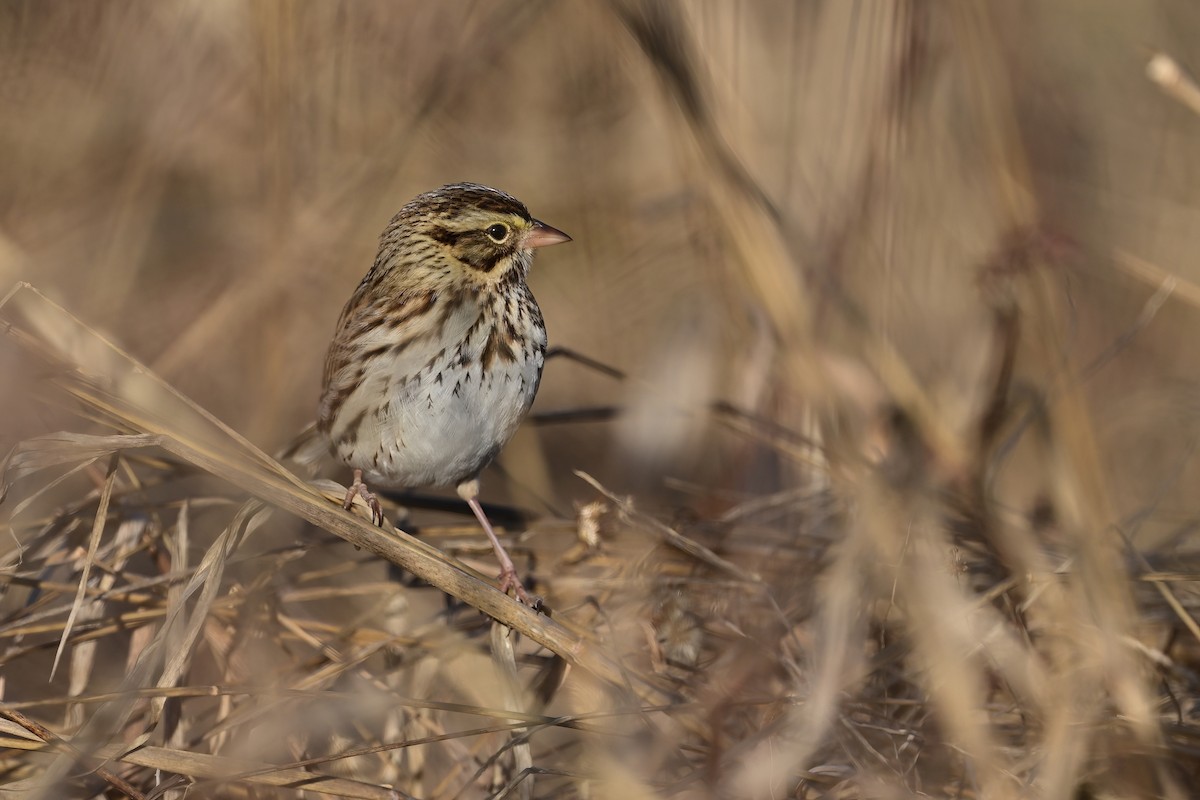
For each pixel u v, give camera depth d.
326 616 11.39
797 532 10.80
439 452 10.30
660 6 10.87
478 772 8.70
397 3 15.05
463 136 15.38
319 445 11.23
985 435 10.62
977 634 8.79
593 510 9.92
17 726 8.09
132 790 8.03
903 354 12.14
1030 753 8.46
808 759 8.48
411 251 10.38
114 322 13.82
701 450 12.73
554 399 15.73
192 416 9.73
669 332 13.59
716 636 9.90
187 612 9.77
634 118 15.42
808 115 11.99
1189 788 8.66
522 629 8.73
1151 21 16.64
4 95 14.50
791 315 10.59
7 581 9.40
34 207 14.33
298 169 14.37
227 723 9.03
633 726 8.79
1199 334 14.69
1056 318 10.45
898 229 11.92
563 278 15.64
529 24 15.09
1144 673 9.41
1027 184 11.45
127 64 14.76
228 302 13.20
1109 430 12.86
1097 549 9.17
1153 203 15.23
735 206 10.68
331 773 8.95
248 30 14.37
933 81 12.29
